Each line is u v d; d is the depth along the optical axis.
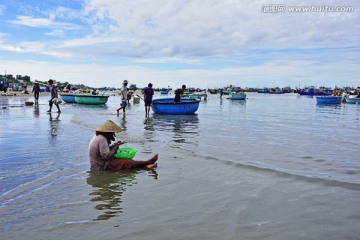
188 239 4.08
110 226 4.46
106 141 7.43
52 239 4.09
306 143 11.22
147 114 21.19
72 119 18.27
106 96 36.22
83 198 5.57
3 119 17.97
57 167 7.56
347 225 4.50
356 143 11.30
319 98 46.56
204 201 5.40
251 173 7.11
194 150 9.63
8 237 4.14
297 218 4.73
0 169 7.34
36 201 5.42
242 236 4.16
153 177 6.82
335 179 6.64
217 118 21.33
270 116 23.94
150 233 4.25
